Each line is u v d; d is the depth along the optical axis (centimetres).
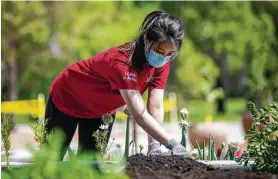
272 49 3734
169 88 3844
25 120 3316
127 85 563
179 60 3744
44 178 449
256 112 589
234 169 594
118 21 3572
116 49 586
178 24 559
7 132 561
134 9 3756
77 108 668
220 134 1234
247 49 3800
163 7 3953
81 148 689
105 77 612
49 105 688
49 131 686
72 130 689
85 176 441
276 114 582
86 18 3391
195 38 3978
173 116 3086
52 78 3672
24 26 3319
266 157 571
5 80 3625
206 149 759
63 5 3347
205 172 538
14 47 3434
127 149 691
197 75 3741
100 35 3409
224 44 3819
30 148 457
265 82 2112
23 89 3831
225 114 4594
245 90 4025
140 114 563
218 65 4466
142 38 564
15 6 3256
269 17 3744
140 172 520
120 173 459
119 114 2042
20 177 469
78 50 3453
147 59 568
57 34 3409
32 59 3497
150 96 626
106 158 596
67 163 448
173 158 571
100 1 3441
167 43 554
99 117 679
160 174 514
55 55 3441
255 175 534
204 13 3900
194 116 4009
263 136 576
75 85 650
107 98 642
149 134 570
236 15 3788
